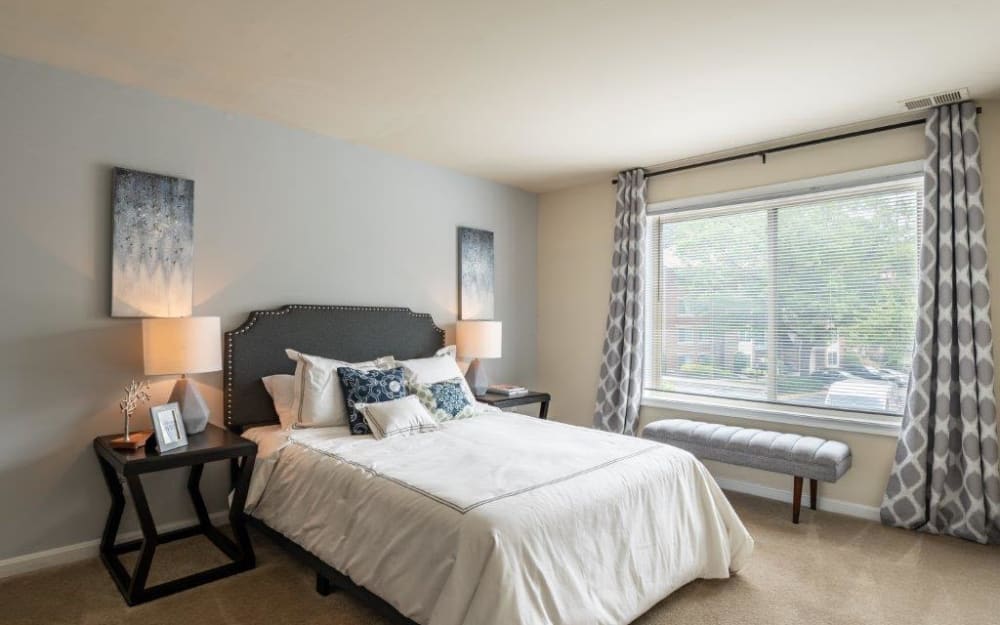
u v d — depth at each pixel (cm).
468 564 175
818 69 269
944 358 309
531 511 190
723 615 226
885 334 350
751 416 394
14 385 259
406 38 240
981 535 296
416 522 195
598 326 482
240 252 331
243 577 256
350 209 384
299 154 358
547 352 520
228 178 326
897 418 342
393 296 410
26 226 261
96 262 281
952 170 312
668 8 216
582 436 294
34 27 232
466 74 276
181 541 297
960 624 221
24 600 233
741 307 412
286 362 343
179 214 305
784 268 392
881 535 313
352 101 311
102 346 282
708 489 264
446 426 319
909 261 341
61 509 271
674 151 404
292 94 302
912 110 322
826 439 360
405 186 418
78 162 275
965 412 302
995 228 305
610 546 209
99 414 281
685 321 444
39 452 265
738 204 409
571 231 504
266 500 273
